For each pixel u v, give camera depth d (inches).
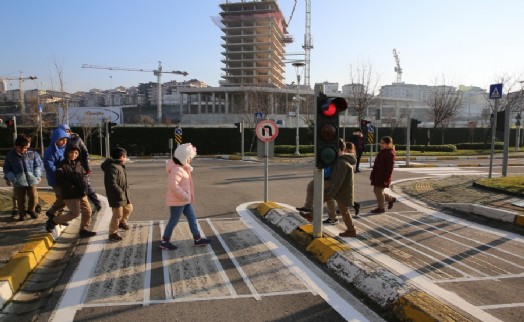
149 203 381.1
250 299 168.7
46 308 159.6
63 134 266.4
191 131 1478.8
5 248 215.8
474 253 234.5
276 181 555.5
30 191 283.6
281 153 1246.3
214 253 227.8
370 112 2529.5
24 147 276.4
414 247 245.8
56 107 2023.9
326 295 173.2
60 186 244.4
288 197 423.8
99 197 415.5
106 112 2603.3
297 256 223.3
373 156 999.6
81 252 227.5
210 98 4124.0
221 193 447.8
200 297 170.2
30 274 191.5
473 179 528.1
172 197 232.1
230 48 4426.7
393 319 152.6
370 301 167.3
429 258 225.1
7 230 253.6
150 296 170.9
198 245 240.5
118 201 247.1
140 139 1451.8
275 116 2819.9
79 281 186.1
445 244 252.2
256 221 306.3
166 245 232.2
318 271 201.0
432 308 149.5
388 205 361.4
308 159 1000.2
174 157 236.8
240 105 3043.8
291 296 172.1
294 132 1544.0
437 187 466.3
